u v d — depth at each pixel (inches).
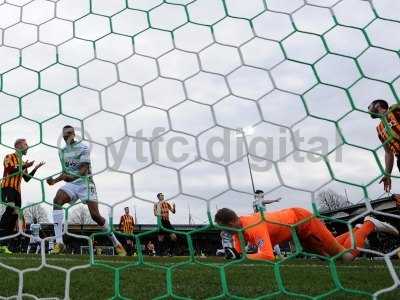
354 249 79.7
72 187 170.4
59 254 240.7
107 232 85.0
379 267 163.0
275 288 109.6
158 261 196.2
